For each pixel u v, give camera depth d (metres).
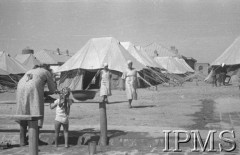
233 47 36.19
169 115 11.73
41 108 7.97
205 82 38.78
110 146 7.76
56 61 63.03
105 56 30.66
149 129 8.89
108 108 14.48
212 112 12.23
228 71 34.91
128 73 14.59
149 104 15.89
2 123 10.77
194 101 16.69
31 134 5.57
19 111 7.98
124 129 8.98
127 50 34.41
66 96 7.98
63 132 8.77
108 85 15.80
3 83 35.50
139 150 7.30
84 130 9.10
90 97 8.05
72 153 7.27
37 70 8.21
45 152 7.43
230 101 15.96
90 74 30.55
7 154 7.30
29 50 51.50
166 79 35.94
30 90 7.89
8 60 37.81
